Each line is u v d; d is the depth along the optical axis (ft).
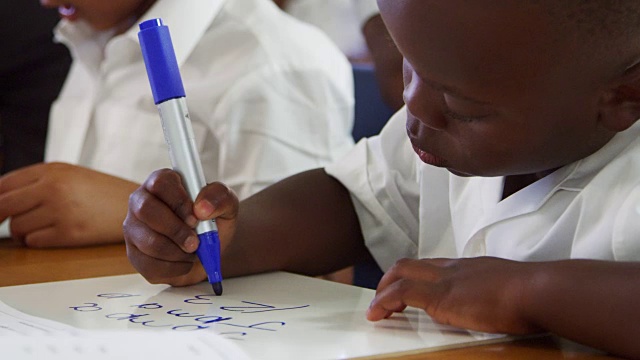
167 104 2.39
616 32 1.79
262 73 4.44
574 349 1.80
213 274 2.42
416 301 1.96
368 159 3.12
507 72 1.80
